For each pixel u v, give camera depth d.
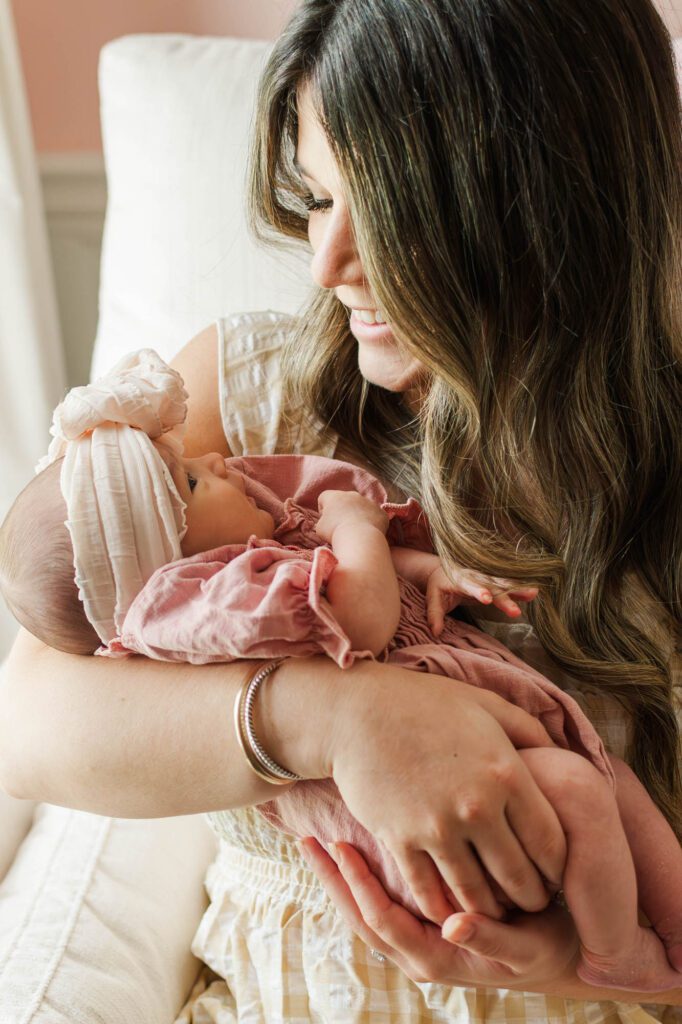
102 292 1.50
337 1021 0.90
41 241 1.71
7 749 0.85
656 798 0.93
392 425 1.02
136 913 1.01
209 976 1.06
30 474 1.72
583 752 0.80
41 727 0.82
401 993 0.90
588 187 0.77
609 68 0.75
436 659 0.79
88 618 0.77
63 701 0.82
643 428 0.89
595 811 0.72
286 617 0.71
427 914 0.72
